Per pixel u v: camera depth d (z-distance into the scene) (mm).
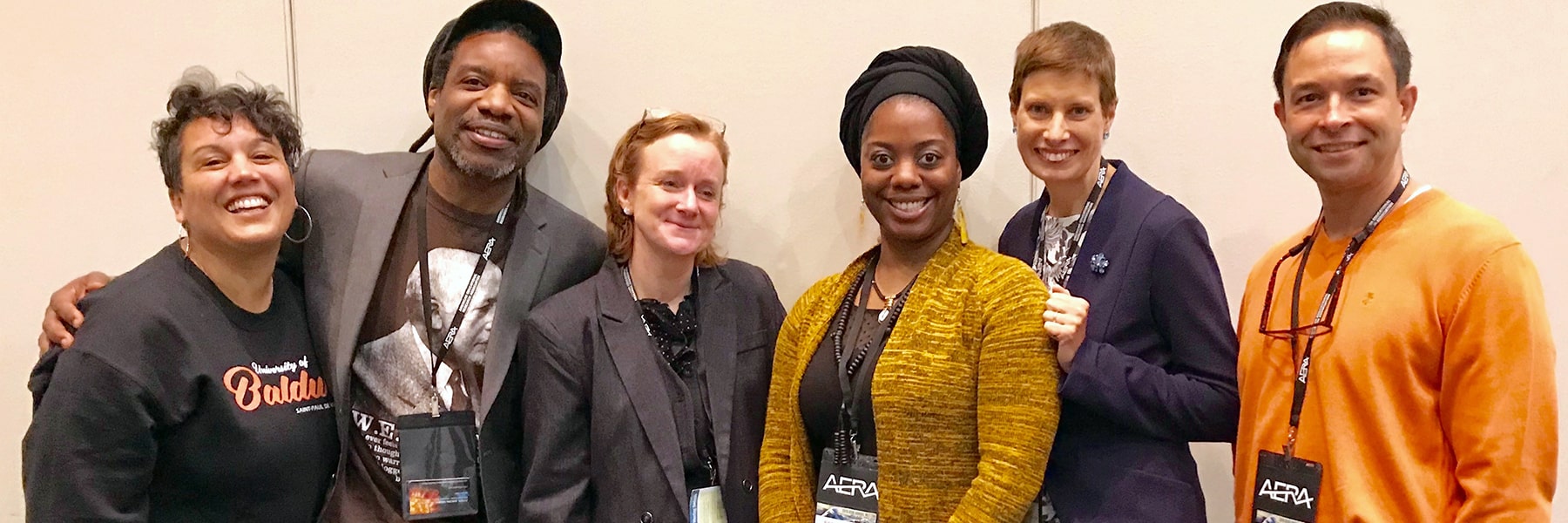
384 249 1937
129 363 1595
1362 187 1575
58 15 2395
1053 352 1596
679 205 1851
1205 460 2400
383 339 1944
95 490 1568
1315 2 2238
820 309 1836
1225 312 1693
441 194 2020
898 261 1774
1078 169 1824
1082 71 1793
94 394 1572
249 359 1748
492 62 1900
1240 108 2283
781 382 1873
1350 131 1512
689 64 2363
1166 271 1693
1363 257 1555
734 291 2016
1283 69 1622
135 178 2416
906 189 1653
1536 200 2279
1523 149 2271
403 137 2375
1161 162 2318
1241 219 2311
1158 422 1637
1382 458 1470
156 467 1686
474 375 1945
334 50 2363
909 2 2318
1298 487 1546
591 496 1872
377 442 1927
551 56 2068
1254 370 1669
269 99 1753
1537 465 1379
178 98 1694
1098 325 1721
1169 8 2283
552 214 2107
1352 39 1513
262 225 1693
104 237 2434
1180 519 1647
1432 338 1452
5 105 2418
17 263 2449
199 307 1699
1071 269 1834
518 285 1979
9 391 2471
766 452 1845
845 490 1687
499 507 1916
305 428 1806
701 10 2352
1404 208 1542
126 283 1688
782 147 2369
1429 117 2287
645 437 1812
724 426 1873
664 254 1896
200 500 1725
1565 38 2238
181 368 1651
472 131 1900
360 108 2373
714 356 1920
